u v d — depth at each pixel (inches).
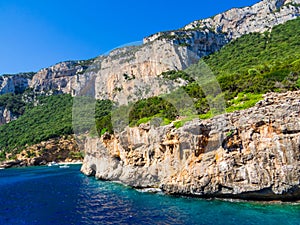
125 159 1385.3
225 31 3998.5
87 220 853.2
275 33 3344.0
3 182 2021.4
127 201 1037.2
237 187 951.6
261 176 924.0
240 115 1022.4
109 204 1018.7
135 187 1267.2
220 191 984.3
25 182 1941.4
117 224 791.1
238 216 791.7
